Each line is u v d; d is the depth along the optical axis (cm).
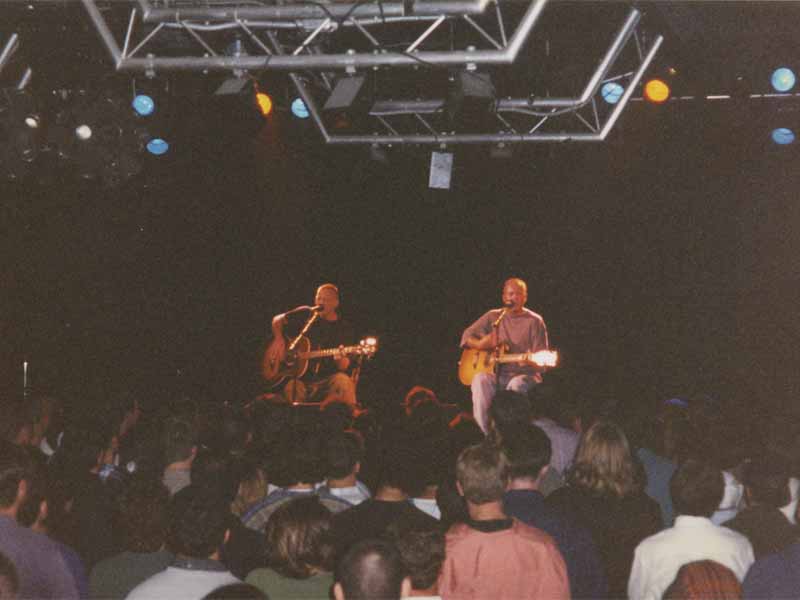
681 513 344
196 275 1271
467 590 303
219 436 471
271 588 304
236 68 686
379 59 668
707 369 1233
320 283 1316
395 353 1348
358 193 1288
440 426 371
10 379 1169
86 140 880
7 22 783
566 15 775
